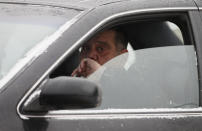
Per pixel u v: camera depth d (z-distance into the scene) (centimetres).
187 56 838
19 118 682
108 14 779
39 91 695
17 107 684
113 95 787
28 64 709
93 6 784
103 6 787
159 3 827
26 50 728
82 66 785
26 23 767
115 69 815
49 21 763
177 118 785
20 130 676
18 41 741
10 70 709
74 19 757
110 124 731
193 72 831
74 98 670
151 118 768
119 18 788
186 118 791
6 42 742
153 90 812
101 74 804
